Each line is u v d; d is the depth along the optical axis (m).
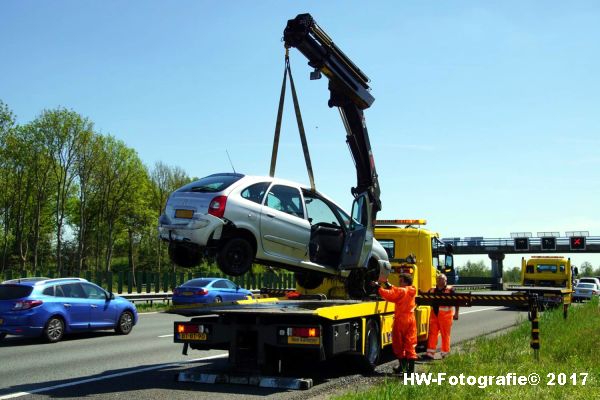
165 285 33.91
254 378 9.16
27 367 11.08
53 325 15.21
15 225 65.81
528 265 35.03
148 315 25.23
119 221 66.38
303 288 12.78
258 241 9.99
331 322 9.31
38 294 15.08
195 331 9.68
